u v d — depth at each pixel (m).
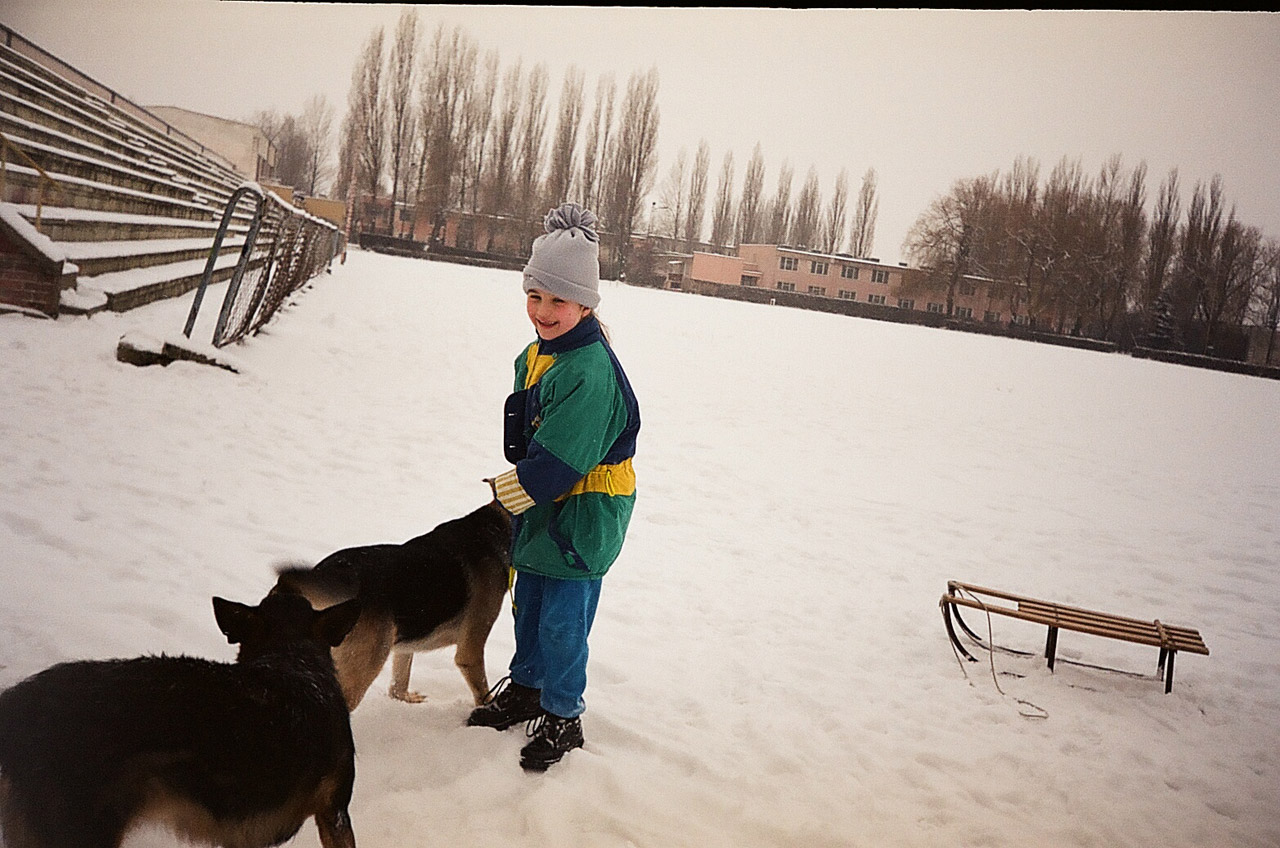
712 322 27.34
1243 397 21.92
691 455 9.45
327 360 11.28
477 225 52.28
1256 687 4.95
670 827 2.85
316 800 2.16
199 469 5.96
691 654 4.44
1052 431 14.17
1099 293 43.62
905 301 53.03
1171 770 3.81
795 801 3.17
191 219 19.81
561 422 2.89
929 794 3.35
